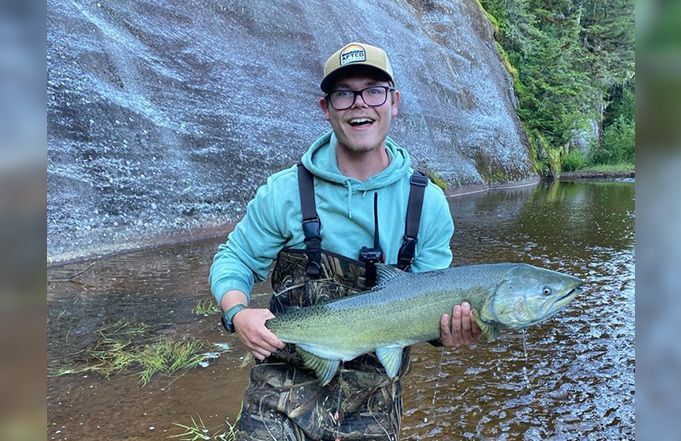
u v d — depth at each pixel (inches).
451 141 792.9
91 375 168.7
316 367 101.7
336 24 604.4
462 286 99.3
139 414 147.3
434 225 108.8
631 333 219.0
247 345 101.1
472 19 1021.8
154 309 229.9
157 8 402.3
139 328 208.4
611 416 154.9
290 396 102.4
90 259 298.8
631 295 270.2
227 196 391.9
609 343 208.5
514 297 97.4
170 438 136.3
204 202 374.9
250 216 111.6
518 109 1100.5
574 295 99.4
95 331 203.8
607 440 142.7
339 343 101.3
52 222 291.3
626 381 176.9
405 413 152.4
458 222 496.1
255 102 451.2
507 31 1141.1
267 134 446.3
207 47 429.4
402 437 140.3
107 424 141.8
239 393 160.2
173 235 346.6
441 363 187.2
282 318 100.8
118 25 369.4
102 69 345.1
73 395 156.3
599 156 1316.4
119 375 169.5
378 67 100.0
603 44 1368.1
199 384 165.2
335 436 103.7
